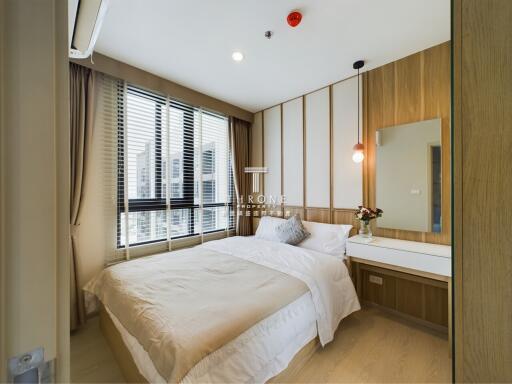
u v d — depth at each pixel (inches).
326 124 117.5
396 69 95.0
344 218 111.7
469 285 24.4
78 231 87.2
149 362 47.3
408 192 93.0
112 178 97.3
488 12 23.0
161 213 114.4
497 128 22.4
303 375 64.1
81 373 65.7
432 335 82.9
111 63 90.7
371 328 86.9
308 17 70.0
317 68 99.7
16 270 12.7
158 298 59.1
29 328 13.1
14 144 12.4
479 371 23.8
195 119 127.1
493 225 22.9
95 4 42.1
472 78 23.9
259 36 78.7
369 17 70.1
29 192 13.0
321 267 80.8
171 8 66.1
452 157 25.4
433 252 77.2
